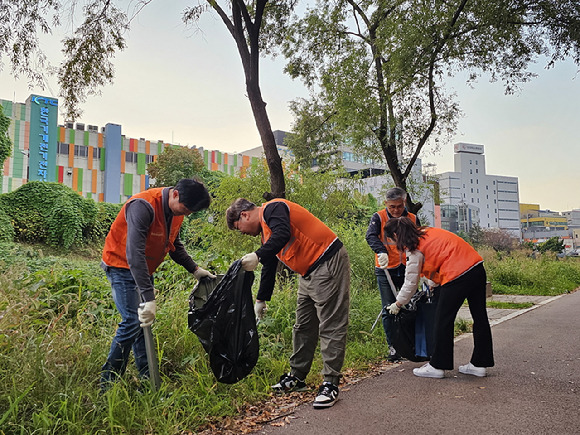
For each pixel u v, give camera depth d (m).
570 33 7.89
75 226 24.64
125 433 2.46
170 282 5.08
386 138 9.08
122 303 2.96
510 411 2.85
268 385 3.42
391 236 3.88
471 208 106.81
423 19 8.33
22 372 2.64
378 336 5.09
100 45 7.15
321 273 3.19
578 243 131.00
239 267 2.96
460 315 7.90
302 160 11.61
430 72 8.90
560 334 5.93
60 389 2.64
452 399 3.14
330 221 9.81
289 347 4.39
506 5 7.77
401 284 4.52
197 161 38.16
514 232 152.62
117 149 57.44
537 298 11.53
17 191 24.62
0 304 3.23
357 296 6.16
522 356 4.57
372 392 3.39
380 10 9.09
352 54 9.41
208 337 2.93
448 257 3.68
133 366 3.18
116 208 28.56
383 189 9.80
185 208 3.02
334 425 2.70
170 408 2.80
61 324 3.47
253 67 7.11
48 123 52.56
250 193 9.37
